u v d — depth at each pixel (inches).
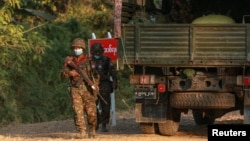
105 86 1849.2
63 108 2842.0
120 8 1619.1
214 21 1690.5
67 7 3841.0
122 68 1624.0
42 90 2851.9
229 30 1584.6
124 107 3085.6
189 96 1652.3
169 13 1957.4
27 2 3253.0
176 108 1688.0
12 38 2460.6
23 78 2785.4
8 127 2273.6
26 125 2273.6
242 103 1675.7
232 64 1585.9
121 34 1616.6
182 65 1610.5
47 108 2792.8
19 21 3070.9
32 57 2839.6
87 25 3769.7
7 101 2608.3
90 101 1626.5
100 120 1862.7
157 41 1604.3
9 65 2721.5
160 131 1728.6
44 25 3203.7
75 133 1829.5
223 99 1643.7
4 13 2418.8
